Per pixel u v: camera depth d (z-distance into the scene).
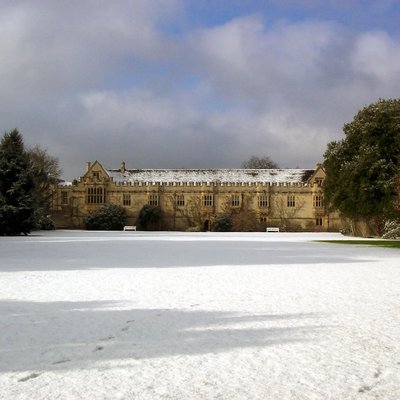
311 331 10.75
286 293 15.66
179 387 7.54
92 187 109.38
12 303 13.93
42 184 96.12
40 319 11.88
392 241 52.16
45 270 21.81
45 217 91.75
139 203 109.88
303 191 108.81
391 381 7.82
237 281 18.42
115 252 32.91
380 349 9.46
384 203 54.09
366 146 57.84
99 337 10.24
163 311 12.83
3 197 65.75
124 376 7.99
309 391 7.41
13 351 9.28
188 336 10.33
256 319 11.88
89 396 7.20
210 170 115.94
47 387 7.52
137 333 10.56
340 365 8.55
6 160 67.56
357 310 12.97
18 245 40.78
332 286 17.19
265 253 32.62
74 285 17.25
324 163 65.62
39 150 97.62
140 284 17.55
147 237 59.34
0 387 7.51
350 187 57.22
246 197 109.31
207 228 109.56
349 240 54.69
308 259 28.16
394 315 12.38
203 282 18.11
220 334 10.48
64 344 9.74
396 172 53.19
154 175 114.62
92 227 102.25
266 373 8.14
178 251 34.09
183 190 110.12
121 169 115.62
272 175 113.75
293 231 106.12
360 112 62.94
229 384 7.67
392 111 57.62
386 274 20.84
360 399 7.14
